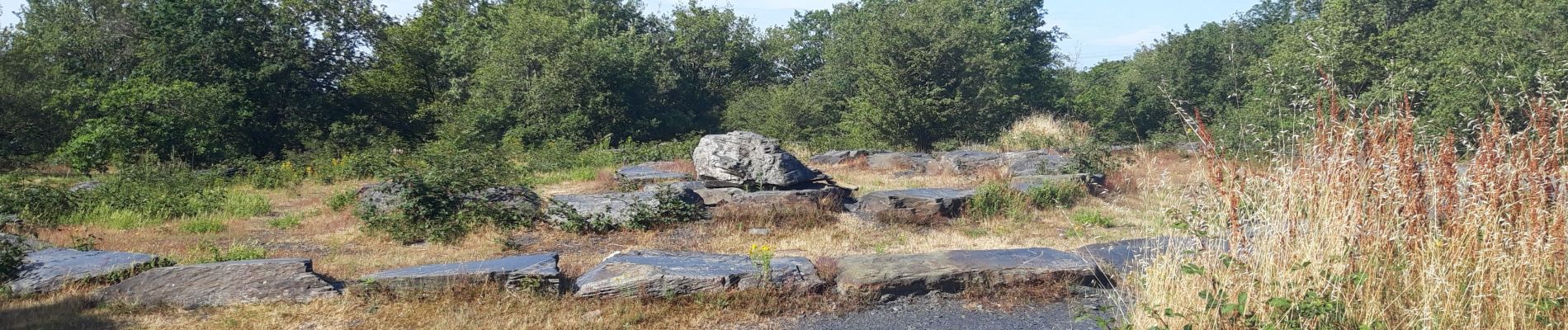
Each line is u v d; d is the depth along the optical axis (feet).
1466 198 14.44
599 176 58.34
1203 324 13.78
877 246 30.83
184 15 81.56
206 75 81.35
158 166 56.95
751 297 21.03
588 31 133.28
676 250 30.71
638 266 21.88
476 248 31.32
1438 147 15.48
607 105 115.14
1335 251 14.05
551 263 22.47
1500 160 14.37
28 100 83.10
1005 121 105.50
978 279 21.93
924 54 91.50
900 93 91.04
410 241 32.76
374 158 64.64
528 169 62.95
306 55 91.15
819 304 21.02
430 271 22.09
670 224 35.40
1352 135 14.56
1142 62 139.74
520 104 114.21
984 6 141.08
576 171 64.64
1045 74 136.26
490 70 115.24
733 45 151.23
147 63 82.17
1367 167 14.64
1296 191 14.87
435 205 34.17
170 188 49.90
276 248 31.35
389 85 112.57
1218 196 15.47
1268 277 13.87
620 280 21.31
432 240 32.17
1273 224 14.48
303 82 89.35
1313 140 15.21
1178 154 55.98
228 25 82.74
